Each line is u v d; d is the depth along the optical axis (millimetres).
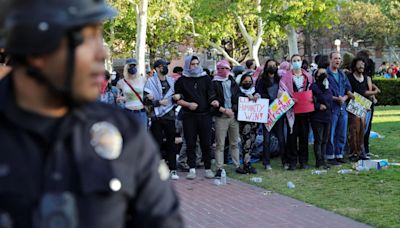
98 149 1781
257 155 11258
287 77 10000
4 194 1707
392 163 10367
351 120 10742
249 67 12555
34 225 1696
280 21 18734
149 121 10102
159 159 1954
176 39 33500
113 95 10141
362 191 8211
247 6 24203
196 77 9477
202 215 7273
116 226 1786
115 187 1765
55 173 1735
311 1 18406
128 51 38375
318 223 6684
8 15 1718
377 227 6395
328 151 10484
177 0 30469
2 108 1782
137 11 27078
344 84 10469
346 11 44000
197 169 10742
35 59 1726
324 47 47438
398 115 20000
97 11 1756
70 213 1699
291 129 10039
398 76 36812
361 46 50094
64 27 1698
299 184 8938
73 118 1805
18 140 1752
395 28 45156
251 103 9812
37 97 1764
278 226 6629
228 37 36531
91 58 1766
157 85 9633
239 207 7637
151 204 1895
